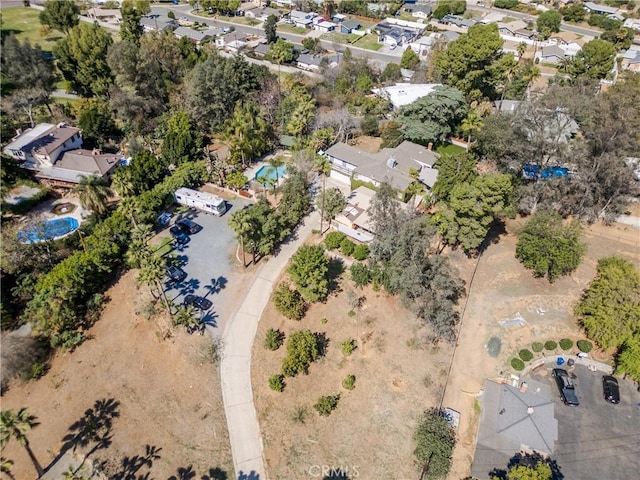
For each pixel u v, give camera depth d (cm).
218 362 5103
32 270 5859
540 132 7081
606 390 5022
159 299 5712
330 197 6850
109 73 10325
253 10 19175
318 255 5544
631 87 6950
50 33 14562
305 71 13862
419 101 8944
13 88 10206
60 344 5166
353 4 19312
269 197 7681
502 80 11294
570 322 5819
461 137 9669
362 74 11956
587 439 4634
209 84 8931
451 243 6606
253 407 4719
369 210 6556
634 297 5159
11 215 7025
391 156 8300
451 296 5919
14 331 5341
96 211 6756
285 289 5606
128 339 5303
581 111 6781
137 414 4622
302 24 17888
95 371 4978
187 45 11781
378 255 5978
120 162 8206
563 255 5912
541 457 4478
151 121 9525
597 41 11725
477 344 5519
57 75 11806
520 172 7938
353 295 5972
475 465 4400
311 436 4516
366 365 5166
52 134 8225
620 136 6488
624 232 7194
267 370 5053
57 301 5212
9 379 4797
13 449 4303
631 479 4325
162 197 7144
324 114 9806
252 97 10044
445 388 5016
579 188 7138
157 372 4994
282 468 4275
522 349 5481
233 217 5706
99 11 18188
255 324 5531
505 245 6962
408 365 5194
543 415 4647
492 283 6316
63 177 7625
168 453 4331
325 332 5500
